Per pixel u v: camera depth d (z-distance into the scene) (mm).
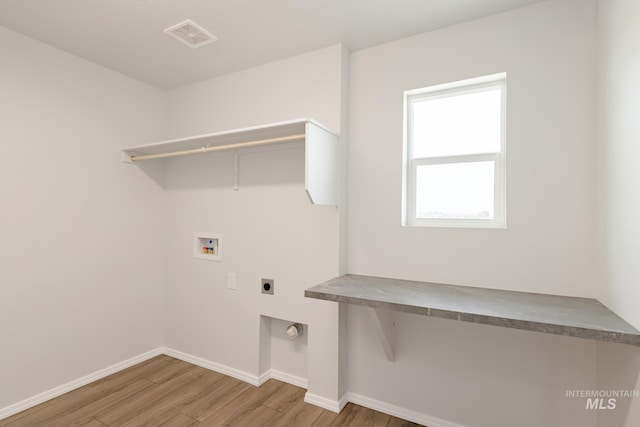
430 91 1952
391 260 1979
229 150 2447
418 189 2012
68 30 1893
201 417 1912
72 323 2207
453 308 1347
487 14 1716
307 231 2121
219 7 1661
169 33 1916
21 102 1957
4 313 1893
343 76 2041
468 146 1893
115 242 2473
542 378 1600
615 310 1263
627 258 1145
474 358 1747
